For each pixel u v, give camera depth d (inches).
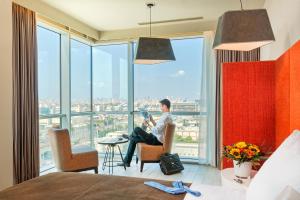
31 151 134.1
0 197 62.2
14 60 124.0
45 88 165.0
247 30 79.7
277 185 45.8
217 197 60.6
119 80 207.5
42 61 162.4
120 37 200.8
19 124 127.0
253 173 87.0
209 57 177.3
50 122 169.6
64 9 155.5
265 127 105.5
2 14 104.3
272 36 78.7
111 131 211.0
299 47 66.6
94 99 214.1
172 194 63.8
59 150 135.6
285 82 82.7
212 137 176.2
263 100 105.7
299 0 80.0
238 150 82.8
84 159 142.4
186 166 177.5
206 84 178.5
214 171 165.3
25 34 131.0
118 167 175.3
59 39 178.9
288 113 78.7
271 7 128.3
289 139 57.0
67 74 178.4
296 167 45.6
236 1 142.8
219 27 86.7
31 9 137.2
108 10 157.3
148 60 135.4
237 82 108.8
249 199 52.6
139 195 63.2
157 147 161.6
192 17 170.9
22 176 127.3
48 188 68.3
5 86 105.8
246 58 167.0
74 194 64.0
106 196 62.6
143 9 155.6
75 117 191.3
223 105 110.3
